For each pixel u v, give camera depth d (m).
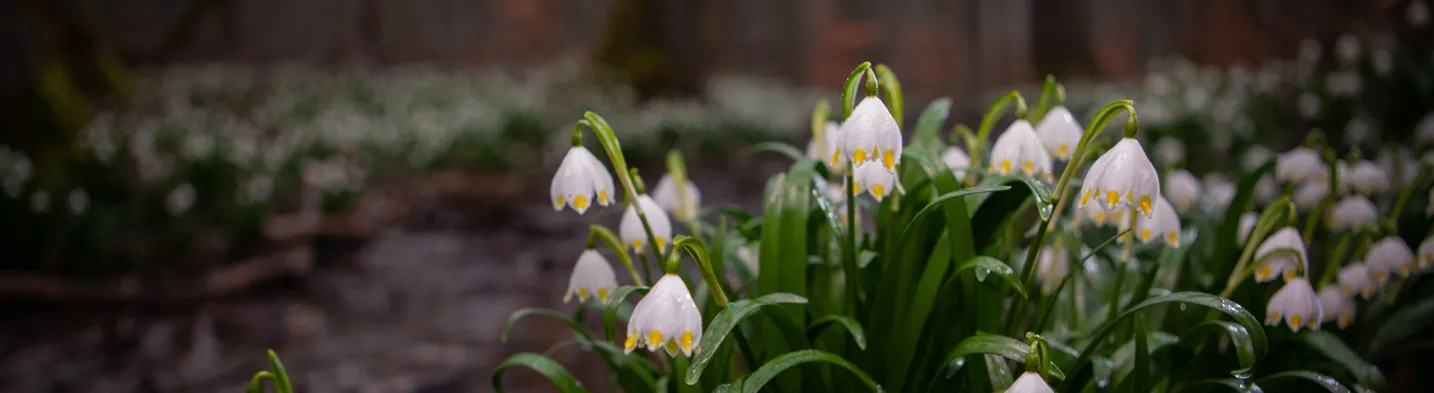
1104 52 18.00
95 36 13.77
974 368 1.57
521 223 6.95
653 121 11.73
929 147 1.70
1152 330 1.83
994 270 1.37
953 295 1.57
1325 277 1.81
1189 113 8.12
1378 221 2.37
